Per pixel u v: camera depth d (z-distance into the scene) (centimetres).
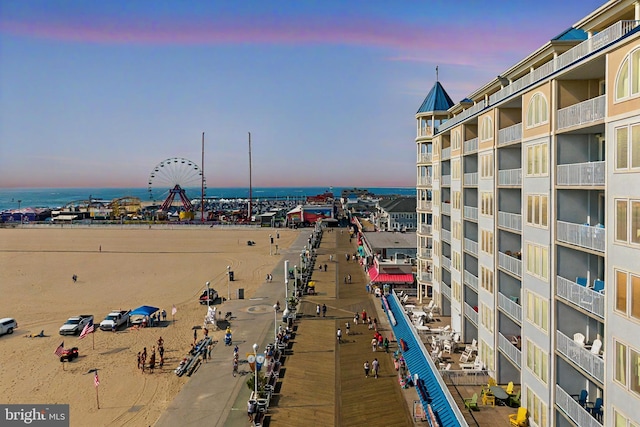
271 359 3794
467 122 3712
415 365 3412
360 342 4444
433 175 4834
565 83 2189
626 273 1659
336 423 2945
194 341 4569
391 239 7594
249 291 6812
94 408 3203
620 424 1698
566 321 2214
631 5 1905
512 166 3006
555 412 2208
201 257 9969
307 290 6656
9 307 6016
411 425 2877
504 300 2891
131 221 17812
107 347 4484
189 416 3061
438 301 4641
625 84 1659
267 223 16462
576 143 2197
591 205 2216
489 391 2741
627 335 1655
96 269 8644
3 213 19900
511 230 2795
